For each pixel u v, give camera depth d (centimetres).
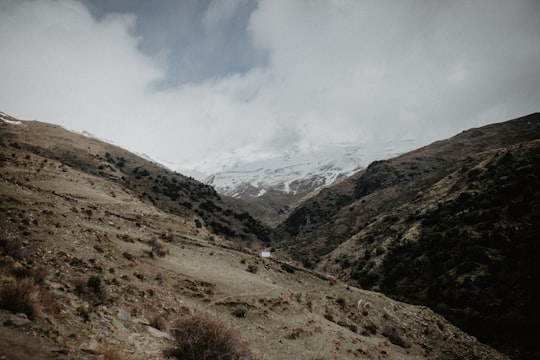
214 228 10462
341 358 2264
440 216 7438
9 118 12838
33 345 811
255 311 2481
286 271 4141
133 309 1606
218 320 1315
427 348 3519
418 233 7412
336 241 11512
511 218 5888
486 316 4669
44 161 5988
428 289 5825
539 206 5691
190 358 1181
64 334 970
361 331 3303
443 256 6197
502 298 4788
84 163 10156
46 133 12119
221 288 2658
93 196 4797
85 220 2917
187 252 3500
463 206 7138
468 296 5078
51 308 1072
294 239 12988
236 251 4175
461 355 3512
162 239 3706
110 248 2458
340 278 8044
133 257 2528
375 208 12575
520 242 5369
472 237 6034
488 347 3881
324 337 2555
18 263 1421
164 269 2602
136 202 5753
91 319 1210
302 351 2141
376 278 7088
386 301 4291
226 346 1245
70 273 1672
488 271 5275
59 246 1953
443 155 18025
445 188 9050
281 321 2511
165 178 12625
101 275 1834
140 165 13362
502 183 6812
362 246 8931
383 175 17712
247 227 12356
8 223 1930
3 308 928
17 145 9100
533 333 4178
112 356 947
